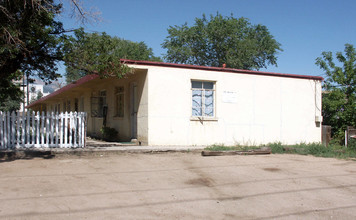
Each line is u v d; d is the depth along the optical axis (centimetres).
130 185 678
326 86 1692
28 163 872
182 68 1266
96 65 1005
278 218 509
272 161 1012
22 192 596
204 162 962
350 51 1664
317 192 661
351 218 513
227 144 1342
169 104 1235
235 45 2891
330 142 1527
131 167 860
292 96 1497
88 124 1964
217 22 2902
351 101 1602
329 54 1697
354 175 824
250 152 1143
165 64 1229
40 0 903
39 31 941
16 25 895
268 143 1349
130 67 1114
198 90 1312
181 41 3050
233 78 1370
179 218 497
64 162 901
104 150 1035
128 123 1402
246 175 799
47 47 1002
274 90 1456
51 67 1075
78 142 1080
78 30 999
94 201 562
